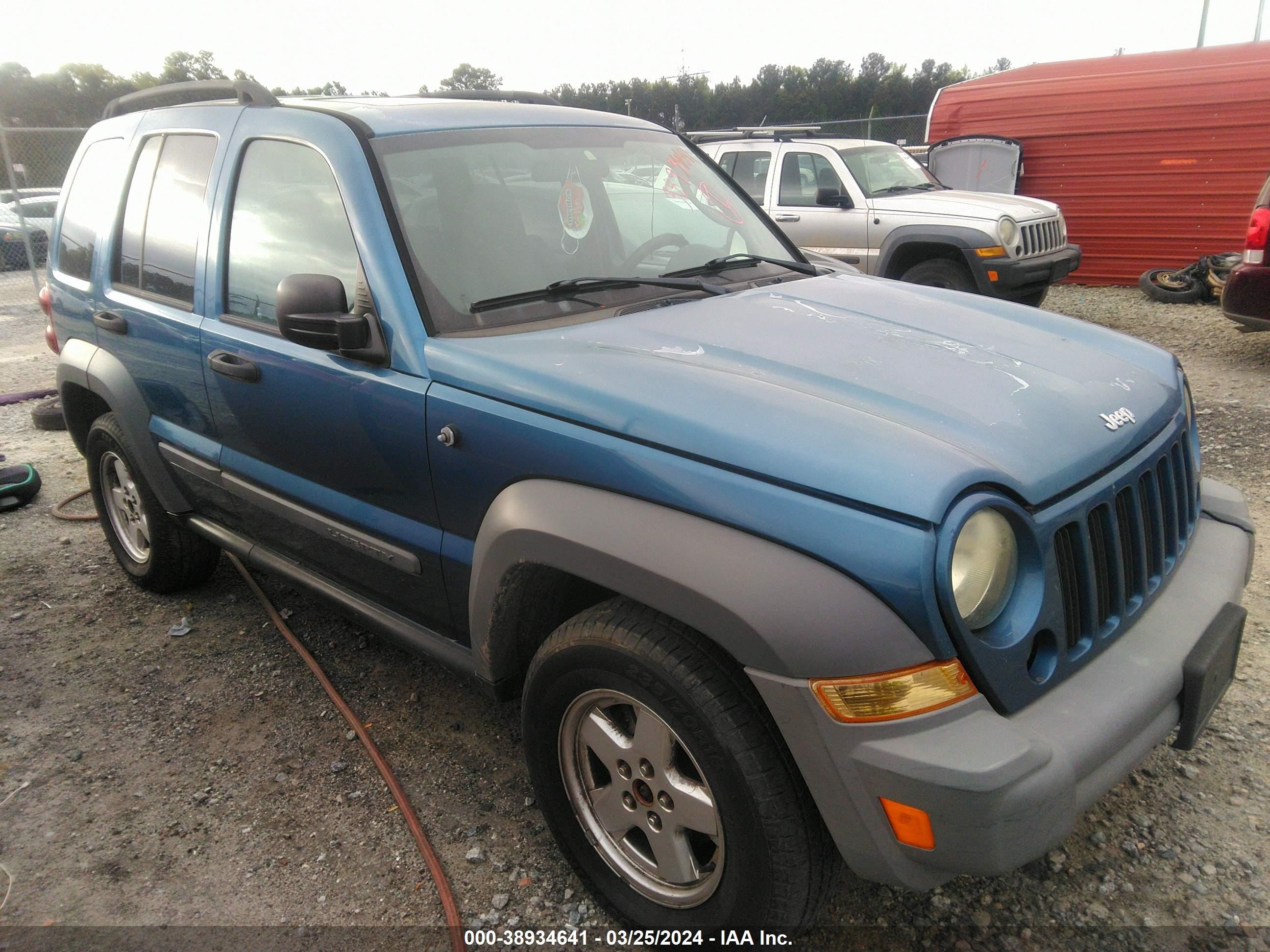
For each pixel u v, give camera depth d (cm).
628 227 301
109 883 245
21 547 466
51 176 1577
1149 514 209
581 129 315
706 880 200
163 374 326
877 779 163
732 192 351
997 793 156
